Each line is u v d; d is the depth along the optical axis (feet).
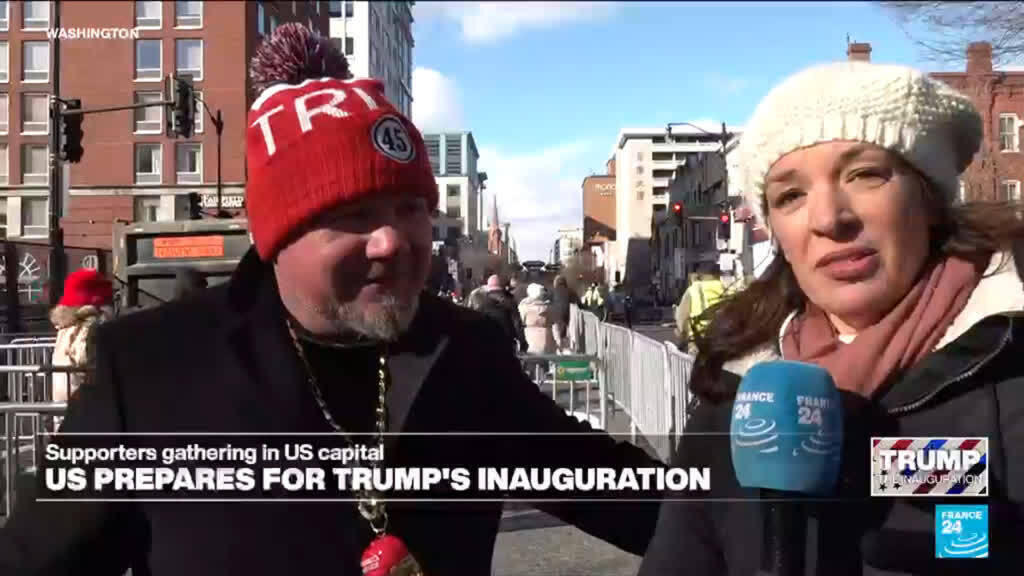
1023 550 3.78
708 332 4.76
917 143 3.78
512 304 29.32
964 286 3.96
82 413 4.73
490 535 5.22
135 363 4.76
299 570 4.60
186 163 76.89
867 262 3.90
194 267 29.04
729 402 4.56
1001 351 3.83
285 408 4.74
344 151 4.34
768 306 4.59
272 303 4.98
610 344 27.78
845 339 4.30
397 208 4.59
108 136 75.66
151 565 4.70
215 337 4.83
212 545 4.59
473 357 5.34
